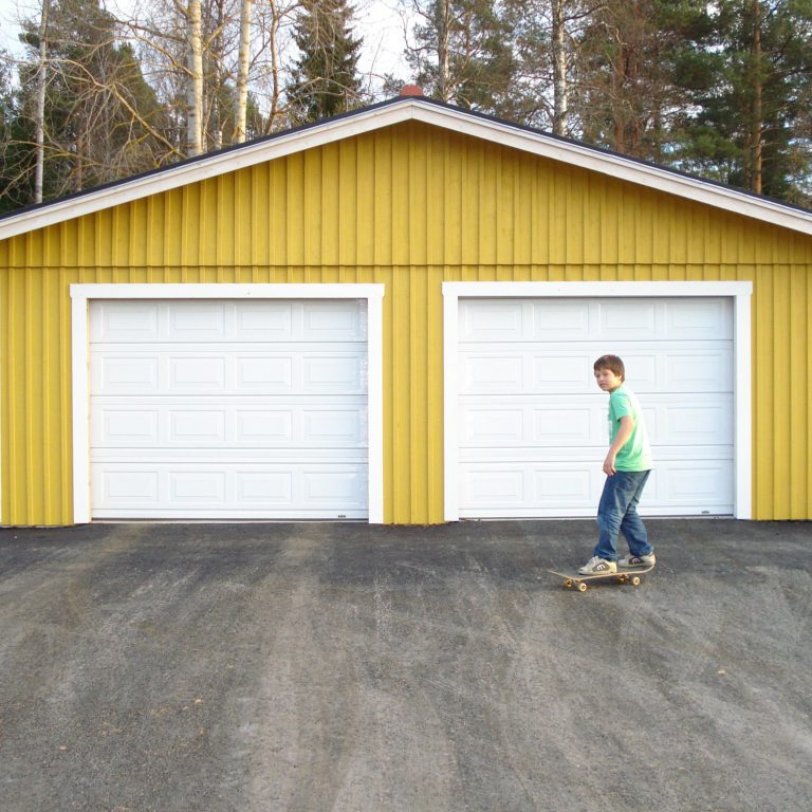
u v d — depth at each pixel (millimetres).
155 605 6156
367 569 7078
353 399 8969
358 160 8797
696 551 7602
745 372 8898
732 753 4020
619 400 6391
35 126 16812
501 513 9008
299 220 8805
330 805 3590
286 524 8852
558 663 5074
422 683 4797
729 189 8508
